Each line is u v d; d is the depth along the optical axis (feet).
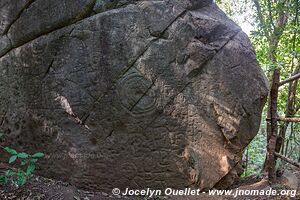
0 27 10.79
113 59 10.18
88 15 10.32
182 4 10.19
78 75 10.37
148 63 10.13
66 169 10.76
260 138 21.36
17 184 9.50
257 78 10.41
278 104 16.39
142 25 10.07
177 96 10.27
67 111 10.53
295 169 13.05
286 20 15.69
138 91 10.23
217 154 10.54
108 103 10.36
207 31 10.32
